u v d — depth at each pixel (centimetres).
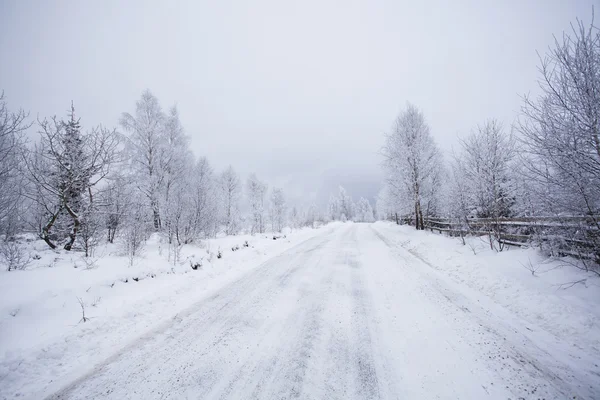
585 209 503
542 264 636
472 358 337
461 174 1090
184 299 591
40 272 645
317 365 333
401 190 1853
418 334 401
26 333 418
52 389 308
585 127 473
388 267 821
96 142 936
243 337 410
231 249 1206
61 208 906
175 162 1602
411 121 1781
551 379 297
